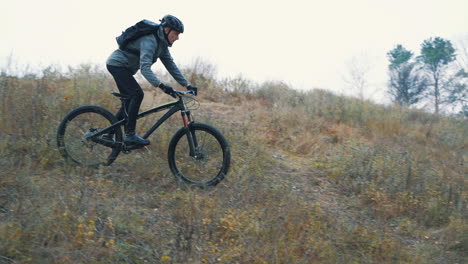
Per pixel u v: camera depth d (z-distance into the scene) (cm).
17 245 292
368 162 574
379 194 486
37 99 542
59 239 310
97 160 464
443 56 3069
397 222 448
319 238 366
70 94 610
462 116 1127
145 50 433
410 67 2912
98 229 336
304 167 593
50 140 466
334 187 534
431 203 470
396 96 2759
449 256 379
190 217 369
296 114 806
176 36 449
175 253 324
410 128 915
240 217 376
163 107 460
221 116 745
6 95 535
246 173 476
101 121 479
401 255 363
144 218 371
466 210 467
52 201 352
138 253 318
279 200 432
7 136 468
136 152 514
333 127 805
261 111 806
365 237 381
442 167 610
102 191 405
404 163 589
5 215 329
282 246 339
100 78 718
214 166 459
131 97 449
